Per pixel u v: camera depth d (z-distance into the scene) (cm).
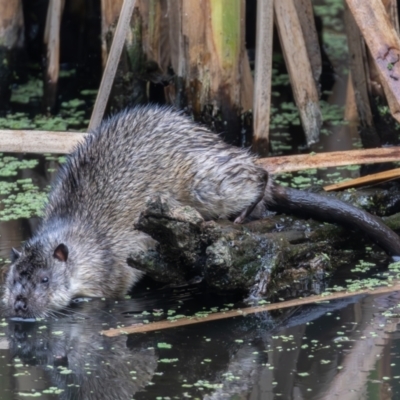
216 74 1495
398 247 1126
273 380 805
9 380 826
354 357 848
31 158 1573
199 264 1051
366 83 1520
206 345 895
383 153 1265
